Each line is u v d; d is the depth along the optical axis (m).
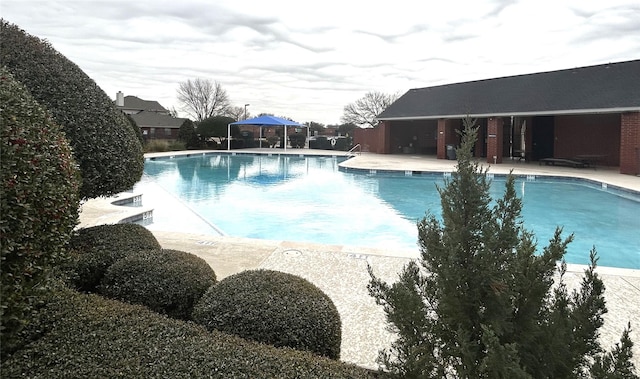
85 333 2.45
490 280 1.89
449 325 1.97
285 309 2.84
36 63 4.29
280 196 14.50
